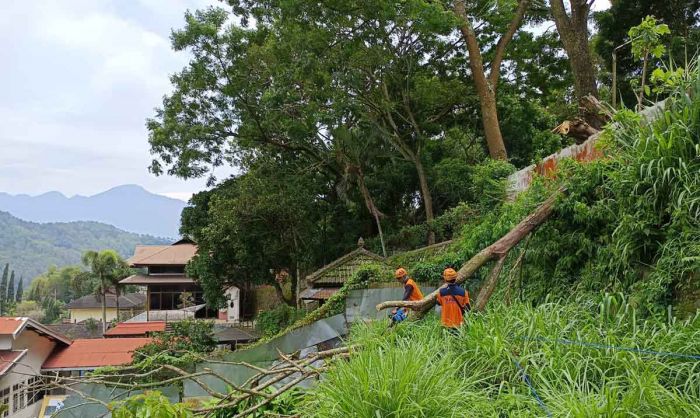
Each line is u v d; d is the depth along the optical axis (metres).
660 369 4.07
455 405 4.10
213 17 23.81
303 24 20.09
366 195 23.20
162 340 17.97
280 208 22.16
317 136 23.59
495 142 19.19
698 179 5.48
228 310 37.69
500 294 8.62
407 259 15.05
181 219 27.52
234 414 5.75
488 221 10.76
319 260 24.88
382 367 4.23
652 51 7.93
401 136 24.27
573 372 4.36
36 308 67.88
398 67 22.48
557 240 7.74
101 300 49.59
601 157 8.40
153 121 26.73
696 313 4.82
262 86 24.20
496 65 20.17
